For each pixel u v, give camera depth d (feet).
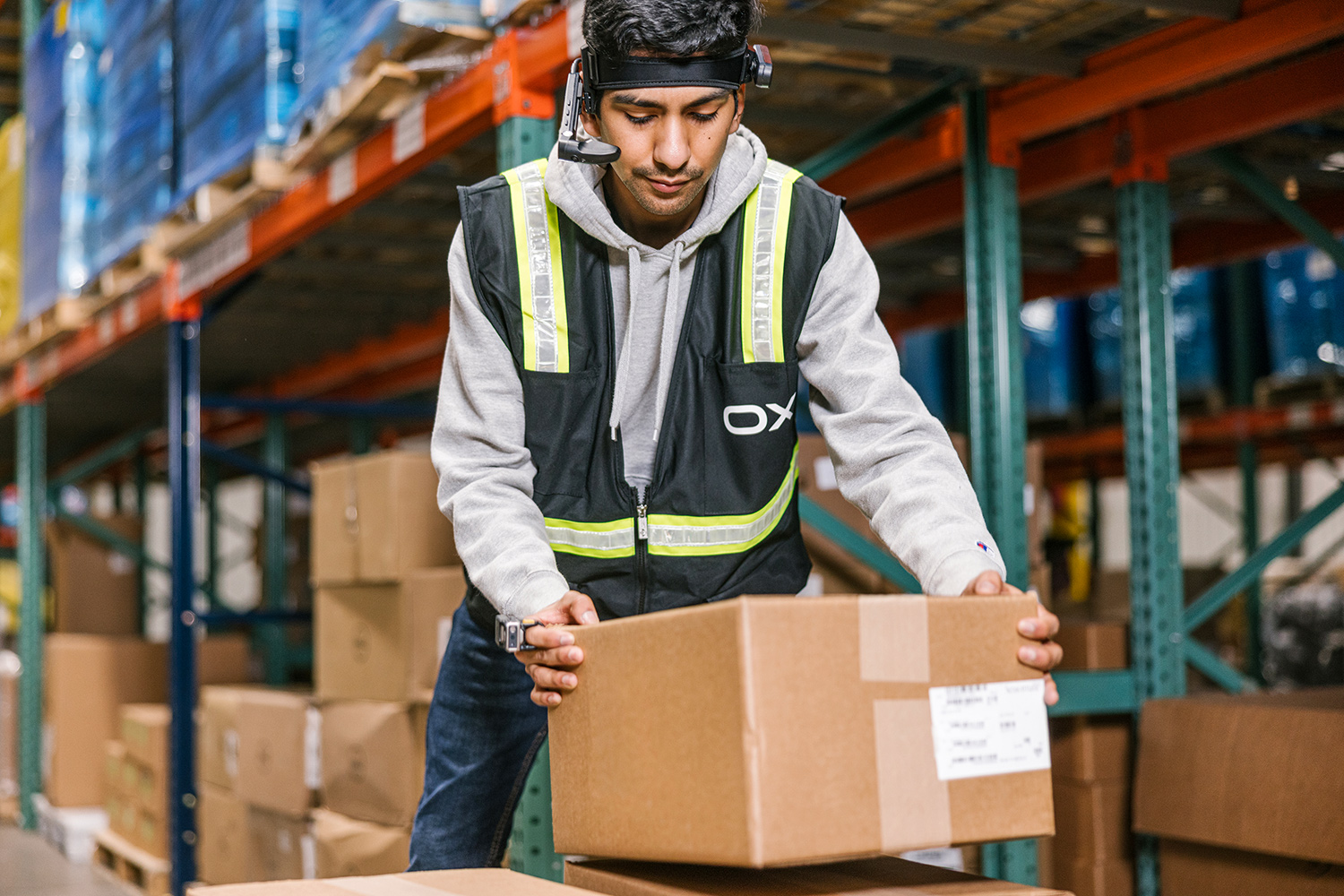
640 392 5.42
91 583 22.21
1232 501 34.83
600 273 5.38
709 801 3.92
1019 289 10.43
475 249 5.38
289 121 11.30
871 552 10.18
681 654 4.03
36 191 18.38
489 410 5.31
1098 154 11.04
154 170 14.15
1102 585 21.06
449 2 9.08
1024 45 9.63
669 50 4.60
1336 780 8.13
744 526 5.40
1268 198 11.00
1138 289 10.39
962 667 4.11
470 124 9.49
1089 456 24.80
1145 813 9.41
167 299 15.47
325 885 4.58
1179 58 9.04
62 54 17.07
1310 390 19.40
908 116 10.67
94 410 26.45
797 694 3.84
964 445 10.80
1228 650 22.16
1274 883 8.63
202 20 13.01
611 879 4.50
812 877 4.39
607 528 5.39
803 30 9.21
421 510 11.08
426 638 10.73
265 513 22.99
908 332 19.11
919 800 3.99
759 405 5.33
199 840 15.12
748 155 5.29
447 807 6.14
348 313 18.63
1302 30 8.19
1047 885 10.38
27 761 21.29
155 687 19.97
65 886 16.60
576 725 4.56
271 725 12.91
